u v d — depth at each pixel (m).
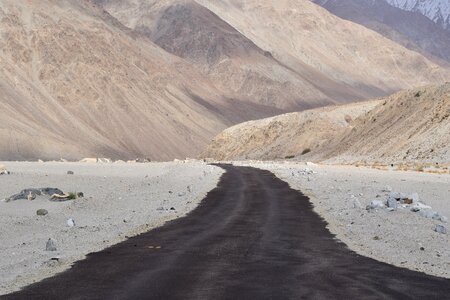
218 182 51.34
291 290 13.25
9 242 20.84
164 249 18.78
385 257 17.59
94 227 23.84
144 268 15.75
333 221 26.02
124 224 24.95
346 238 21.27
